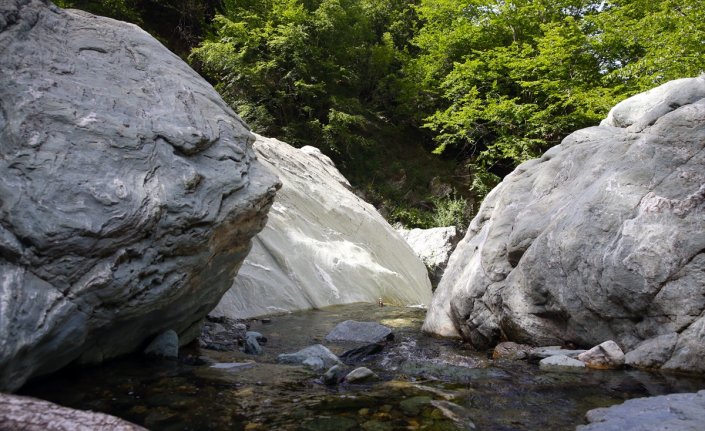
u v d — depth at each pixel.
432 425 2.87
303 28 17.70
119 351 3.87
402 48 24.67
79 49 4.00
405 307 8.37
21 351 2.61
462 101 19.30
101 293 3.05
